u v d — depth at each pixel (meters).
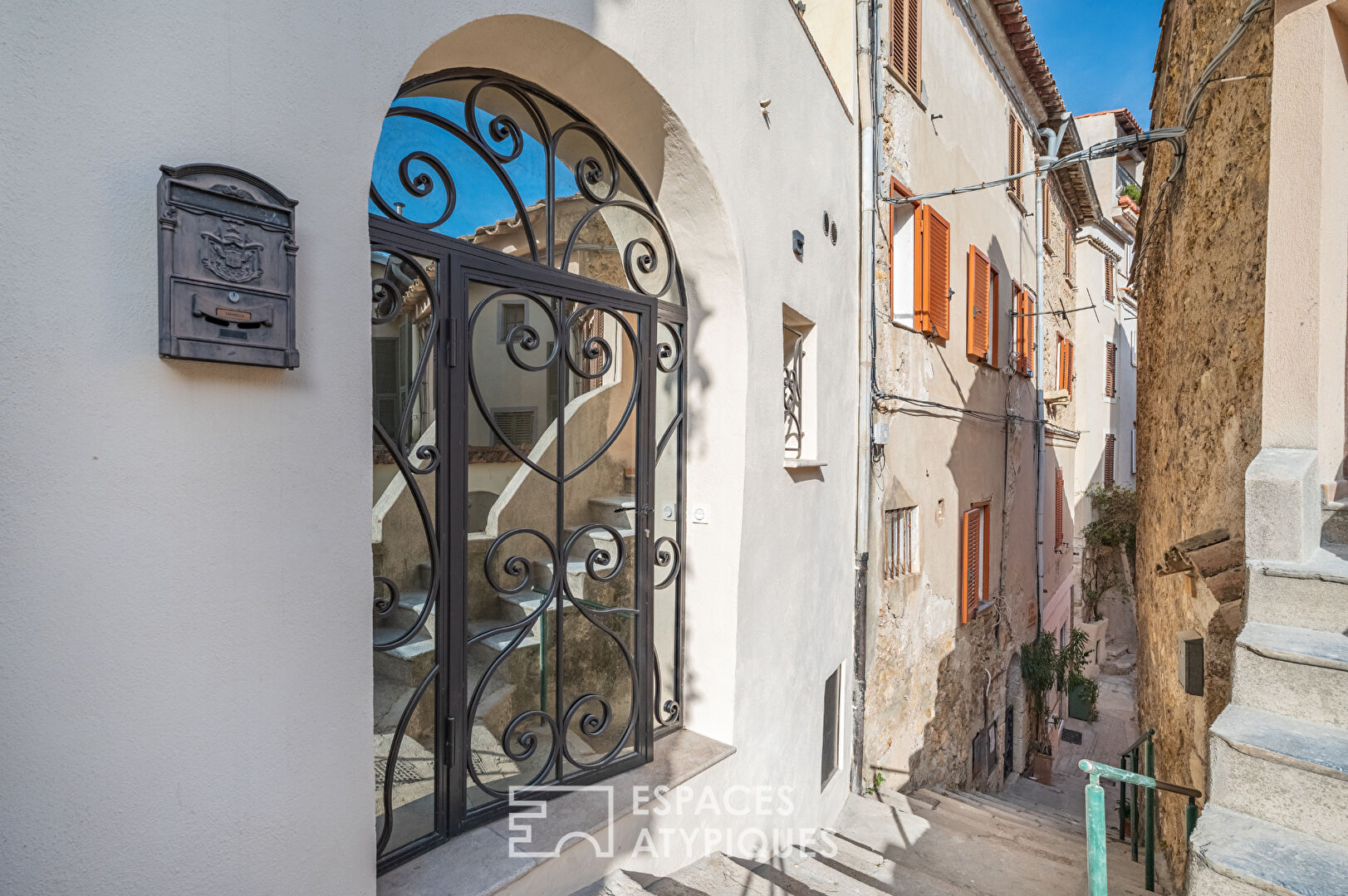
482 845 2.21
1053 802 9.19
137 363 1.29
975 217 8.21
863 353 5.34
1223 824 1.73
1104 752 11.35
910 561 6.55
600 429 2.77
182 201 1.31
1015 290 10.05
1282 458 2.42
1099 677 14.70
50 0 1.18
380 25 1.70
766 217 3.44
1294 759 1.69
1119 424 17.62
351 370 1.64
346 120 1.63
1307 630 2.14
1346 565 2.20
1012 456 9.83
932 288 6.55
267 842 1.49
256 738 1.47
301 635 1.55
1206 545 3.19
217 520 1.40
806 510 4.07
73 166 1.21
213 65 1.38
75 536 1.22
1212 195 3.65
